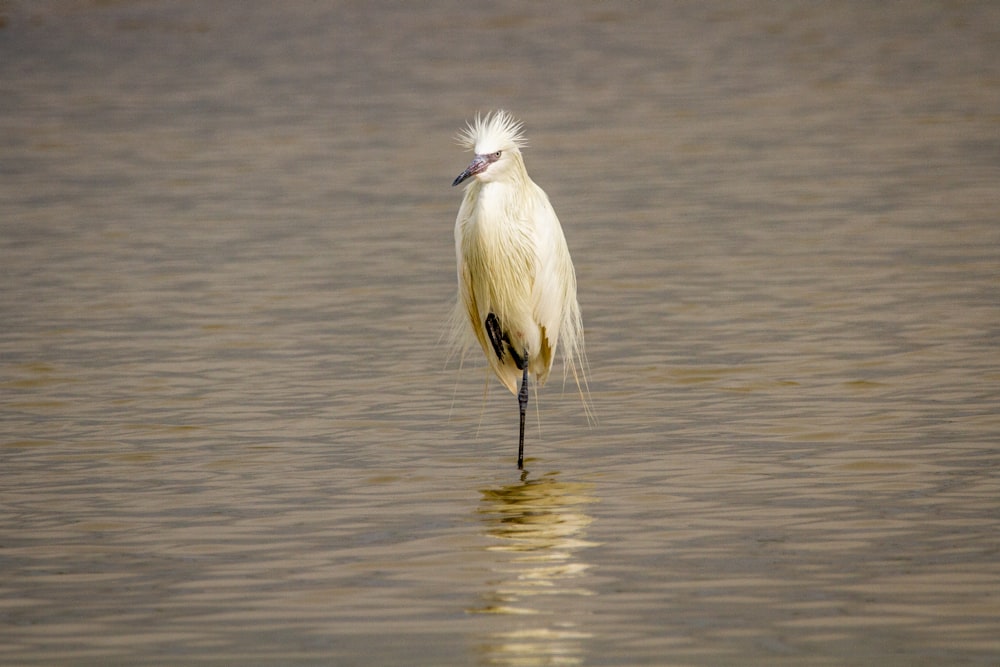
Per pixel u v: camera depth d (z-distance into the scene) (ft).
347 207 81.76
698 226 73.51
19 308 59.67
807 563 30.68
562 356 50.08
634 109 116.26
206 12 194.18
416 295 60.95
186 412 44.57
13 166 98.84
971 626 27.14
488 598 29.22
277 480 37.73
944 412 42.11
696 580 29.91
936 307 55.42
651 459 38.88
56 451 40.63
